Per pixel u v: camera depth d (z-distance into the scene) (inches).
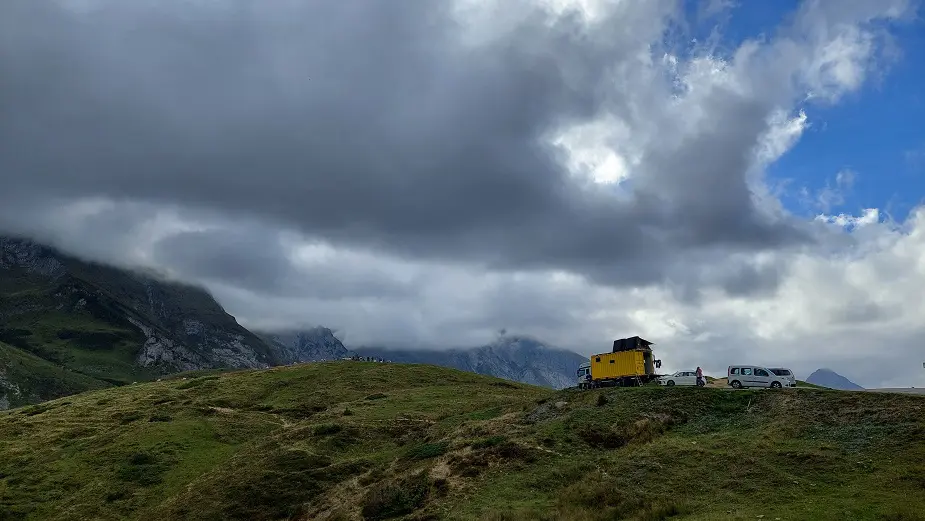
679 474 1583.4
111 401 3973.9
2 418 3715.6
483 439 2128.4
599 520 1395.2
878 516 1185.4
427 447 2237.9
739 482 1481.3
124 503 2337.6
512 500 1617.9
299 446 2549.2
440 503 1712.6
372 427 2787.9
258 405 3782.0
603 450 1902.1
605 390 2507.4
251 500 2135.8
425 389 3905.0
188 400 3870.6
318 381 4370.1
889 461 1475.1
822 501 1309.1
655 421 2047.2
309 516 1961.1
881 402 1834.4
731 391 2230.6
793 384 2655.0
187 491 2336.4
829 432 1731.1
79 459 2783.0
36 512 2335.1
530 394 3757.4
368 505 1817.2
